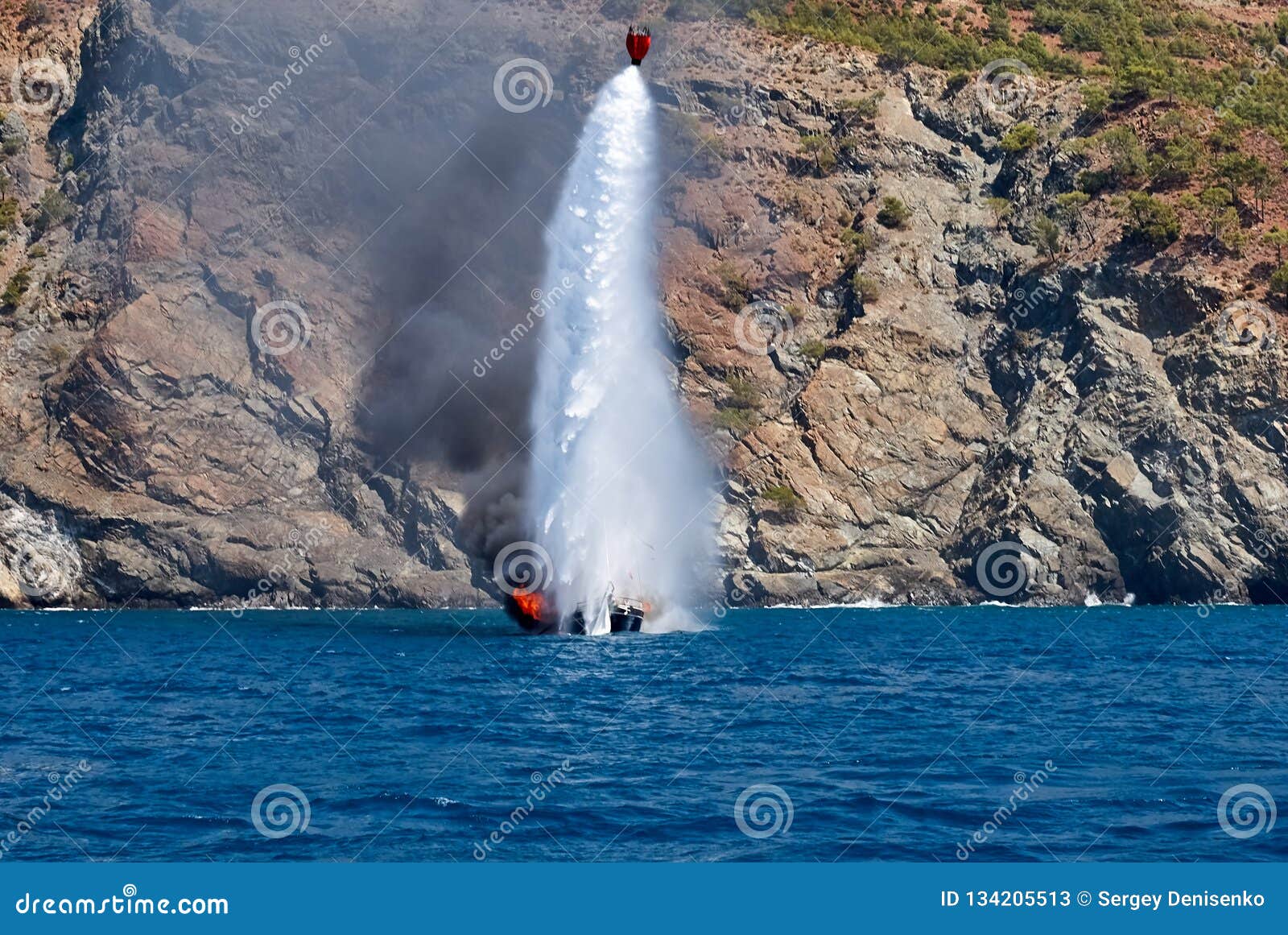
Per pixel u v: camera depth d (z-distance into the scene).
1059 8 184.88
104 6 155.25
